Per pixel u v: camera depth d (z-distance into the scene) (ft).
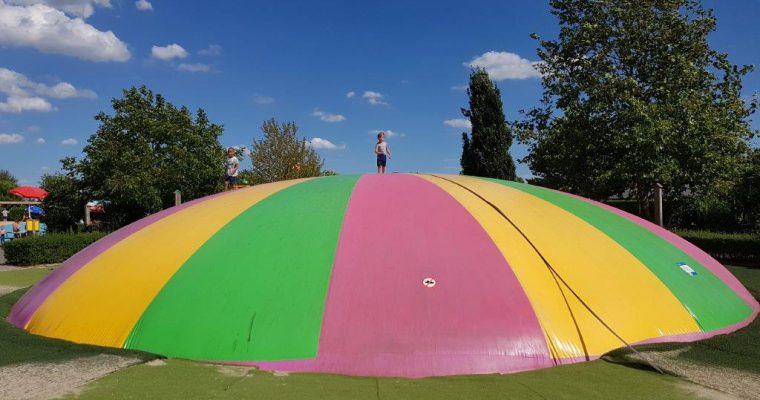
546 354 17.31
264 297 18.40
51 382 15.02
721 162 60.29
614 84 65.21
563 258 20.81
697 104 60.95
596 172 66.49
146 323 18.71
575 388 15.35
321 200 23.59
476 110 90.27
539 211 23.90
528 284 19.16
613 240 23.27
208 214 24.00
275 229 21.43
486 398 14.55
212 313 18.26
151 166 72.79
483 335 17.24
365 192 24.22
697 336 20.03
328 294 18.21
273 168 109.60
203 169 78.07
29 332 20.72
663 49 66.44
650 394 14.99
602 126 66.90
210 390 14.65
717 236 51.67
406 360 16.49
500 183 28.19
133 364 16.60
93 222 86.69
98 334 19.15
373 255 19.56
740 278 37.24
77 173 73.97
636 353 17.58
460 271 19.08
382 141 37.78
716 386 15.53
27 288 32.89
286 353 16.84
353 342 16.90
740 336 20.33
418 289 18.29
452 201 23.32
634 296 20.38
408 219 21.49
